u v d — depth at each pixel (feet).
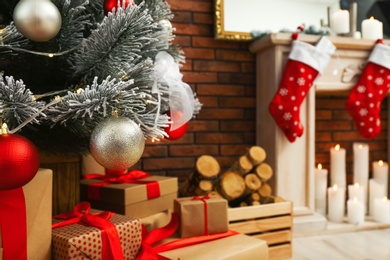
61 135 3.27
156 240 3.35
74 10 2.78
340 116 6.91
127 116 2.82
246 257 3.30
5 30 2.54
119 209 3.68
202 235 3.61
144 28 2.82
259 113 6.13
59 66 3.14
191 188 4.82
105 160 2.36
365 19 6.60
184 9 5.91
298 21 6.27
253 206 4.47
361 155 6.45
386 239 5.27
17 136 2.11
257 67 6.19
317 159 6.81
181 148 5.99
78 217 3.02
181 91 3.10
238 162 5.02
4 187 2.07
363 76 5.77
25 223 2.51
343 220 6.01
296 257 4.55
